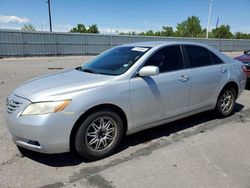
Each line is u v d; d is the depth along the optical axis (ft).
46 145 10.03
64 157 11.51
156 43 13.98
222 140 13.42
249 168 10.60
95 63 14.15
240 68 17.53
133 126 12.23
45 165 10.85
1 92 25.07
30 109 10.02
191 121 16.30
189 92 14.11
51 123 9.87
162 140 13.42
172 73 13.32
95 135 11.11
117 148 12.44
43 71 44.55
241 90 17.83
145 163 11.02
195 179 9.78
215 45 124.98
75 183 9.58
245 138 13.70
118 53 14.05
